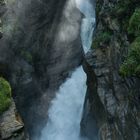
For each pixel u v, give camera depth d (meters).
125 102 13.01
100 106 15.65
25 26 18.52
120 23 13.84
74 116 19.42
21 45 18.34
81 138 18.55
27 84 18.53
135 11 12.28
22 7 18.44
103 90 14.71
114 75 13.85
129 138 12.63
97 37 15.85
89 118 17.52
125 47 12.87
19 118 15.70
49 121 19.53
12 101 15.91
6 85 15.88
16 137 15.00
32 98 18.95
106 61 14.90
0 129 14.87
